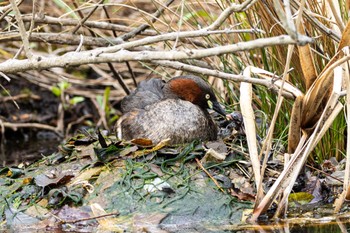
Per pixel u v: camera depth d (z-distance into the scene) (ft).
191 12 38.27
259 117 35.70
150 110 33.27
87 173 30.42
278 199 28.94
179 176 29.86
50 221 28.48
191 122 32.58
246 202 29.04
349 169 29.66
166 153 30.76
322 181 30.55
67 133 45.65
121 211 28.66
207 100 34.47
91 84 48.39
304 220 28.12
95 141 33.42
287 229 27.09
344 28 30.37
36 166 32.50
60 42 38.14
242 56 35.65
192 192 29.19
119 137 35.12
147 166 30.32
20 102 47.24
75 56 28.17
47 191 29.68
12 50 47.80
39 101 47.62
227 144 32.42
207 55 25.04
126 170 30.17
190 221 28.14
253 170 29.01
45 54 47.62
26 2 48.37
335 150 32.50
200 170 30.19
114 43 37.78
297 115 29.48
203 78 37.83
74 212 28.71
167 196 29.04
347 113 29.30
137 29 38.22
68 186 29.81
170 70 44.39
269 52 33.42
